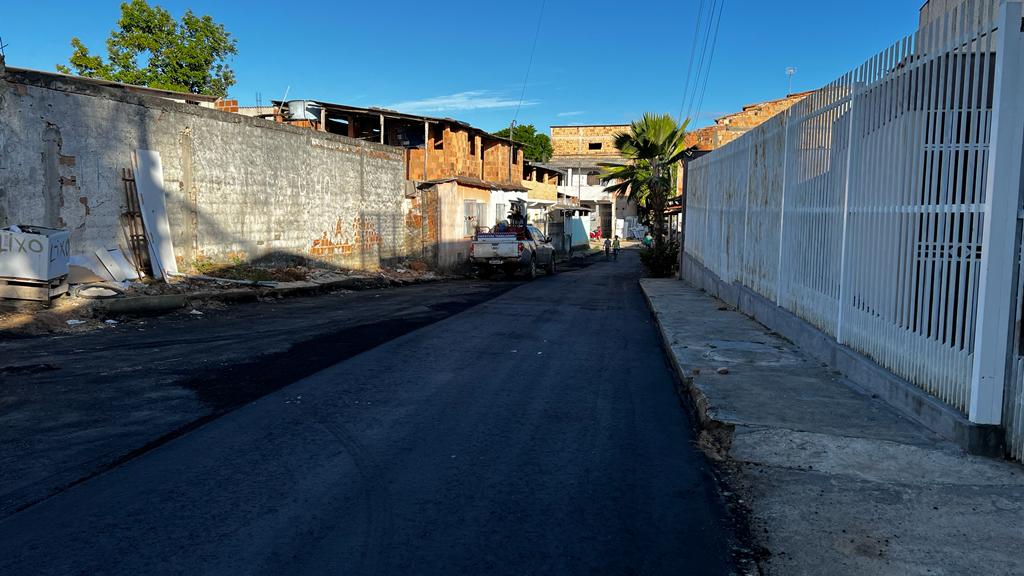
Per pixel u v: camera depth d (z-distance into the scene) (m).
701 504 3.97
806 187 8.48
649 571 3.20
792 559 3.29
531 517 3.76
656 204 26.00
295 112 22.95
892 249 5.91
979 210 4.58
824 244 7.79
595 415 5.88
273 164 16.83
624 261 38.38
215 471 4.33
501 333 10.32
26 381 6.45
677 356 7.95
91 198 11.85
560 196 53.03
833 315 7.44
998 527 3.57
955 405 4.89
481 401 6.21
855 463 4.49
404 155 23.88
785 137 9.46
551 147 62.50
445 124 26.06
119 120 12.44
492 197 29.39
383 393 6.39
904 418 5.40
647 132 30.72
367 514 3.75
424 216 24.12
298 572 3.12
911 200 5.54
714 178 15.86
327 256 19.30
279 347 8.50
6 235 9.46
